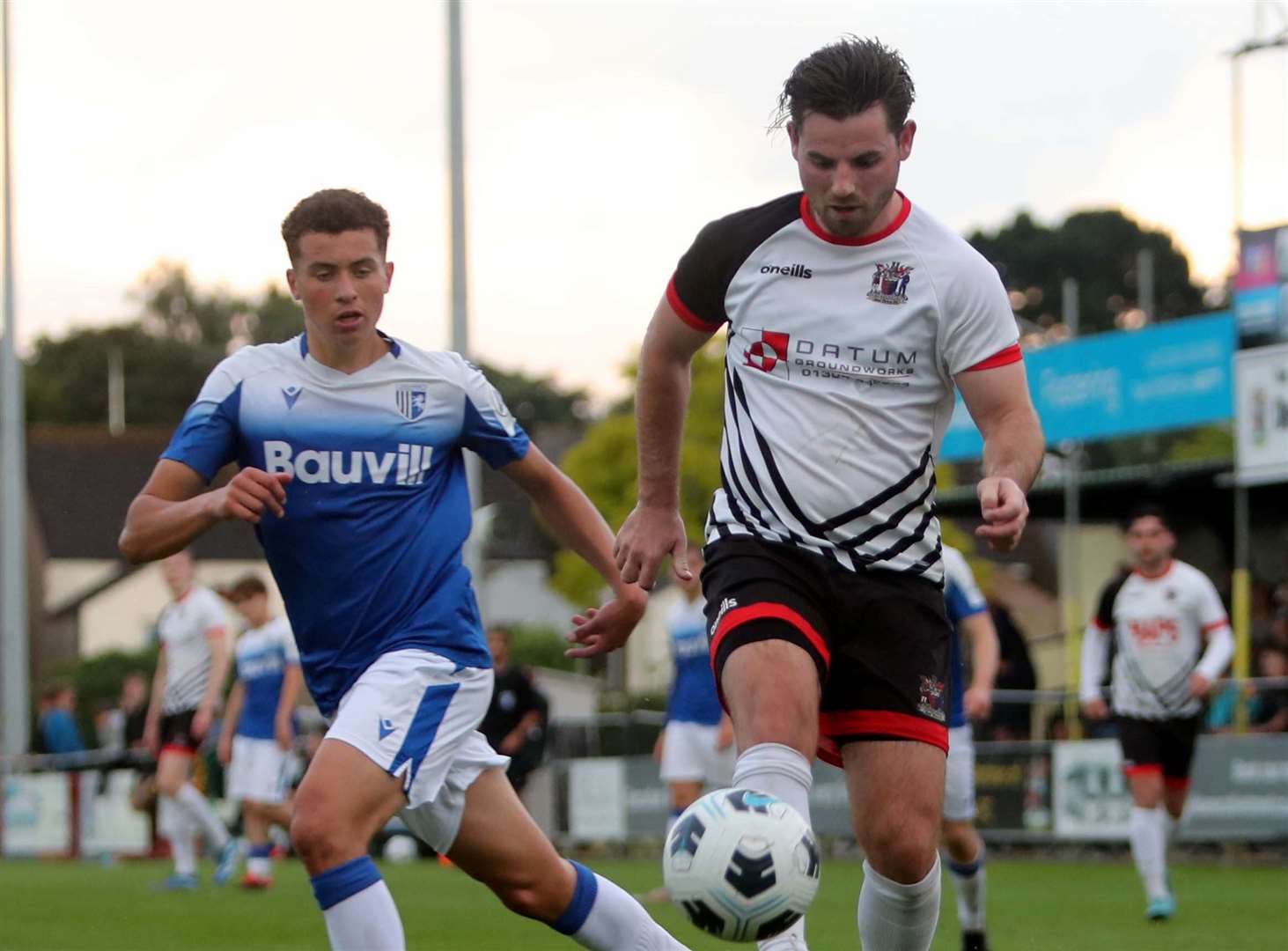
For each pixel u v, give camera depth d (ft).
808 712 54.49
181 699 173.58
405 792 55.47
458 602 58.39
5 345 308.81
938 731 56.49
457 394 59.52
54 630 653.30
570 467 556.10
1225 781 183.83
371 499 57.98
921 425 57.47
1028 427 55.93
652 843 222.48
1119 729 131.54
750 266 58.34
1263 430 212.43
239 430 58.39
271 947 112.06
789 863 50.42
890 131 54.03
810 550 56.65
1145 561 131.03
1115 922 123.44
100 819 260.62
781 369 57.77
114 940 116.47
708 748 153.69
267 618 172.55
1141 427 238.07
